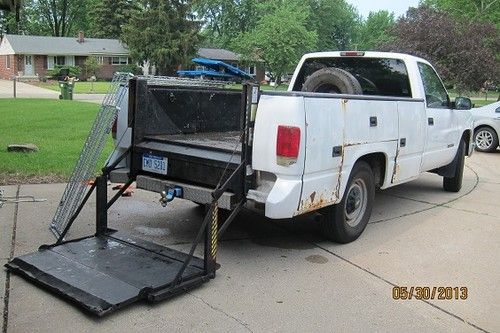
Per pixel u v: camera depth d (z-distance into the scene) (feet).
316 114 15.03
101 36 204.54
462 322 12.91
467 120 27.43
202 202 15.48
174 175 16.56
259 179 15.08
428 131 22.40
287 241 18.42
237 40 166.40
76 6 242.58
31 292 13.33
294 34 140.36
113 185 25.26
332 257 16.94
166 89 18.39
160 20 154.30
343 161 16.48
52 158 29.50
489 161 40.65
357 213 18.74
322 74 21.18
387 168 19.40
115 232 16.89
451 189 27.61
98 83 147.84
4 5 24.99
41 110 56.24
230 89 20.94
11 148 30.89
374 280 15.20
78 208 16.48
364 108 17.33
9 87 119.55
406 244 18.58
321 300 13.73
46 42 172.76
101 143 16.37
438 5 116.47
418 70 22.34
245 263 16.11
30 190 23.44
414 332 12.29
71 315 12.32
